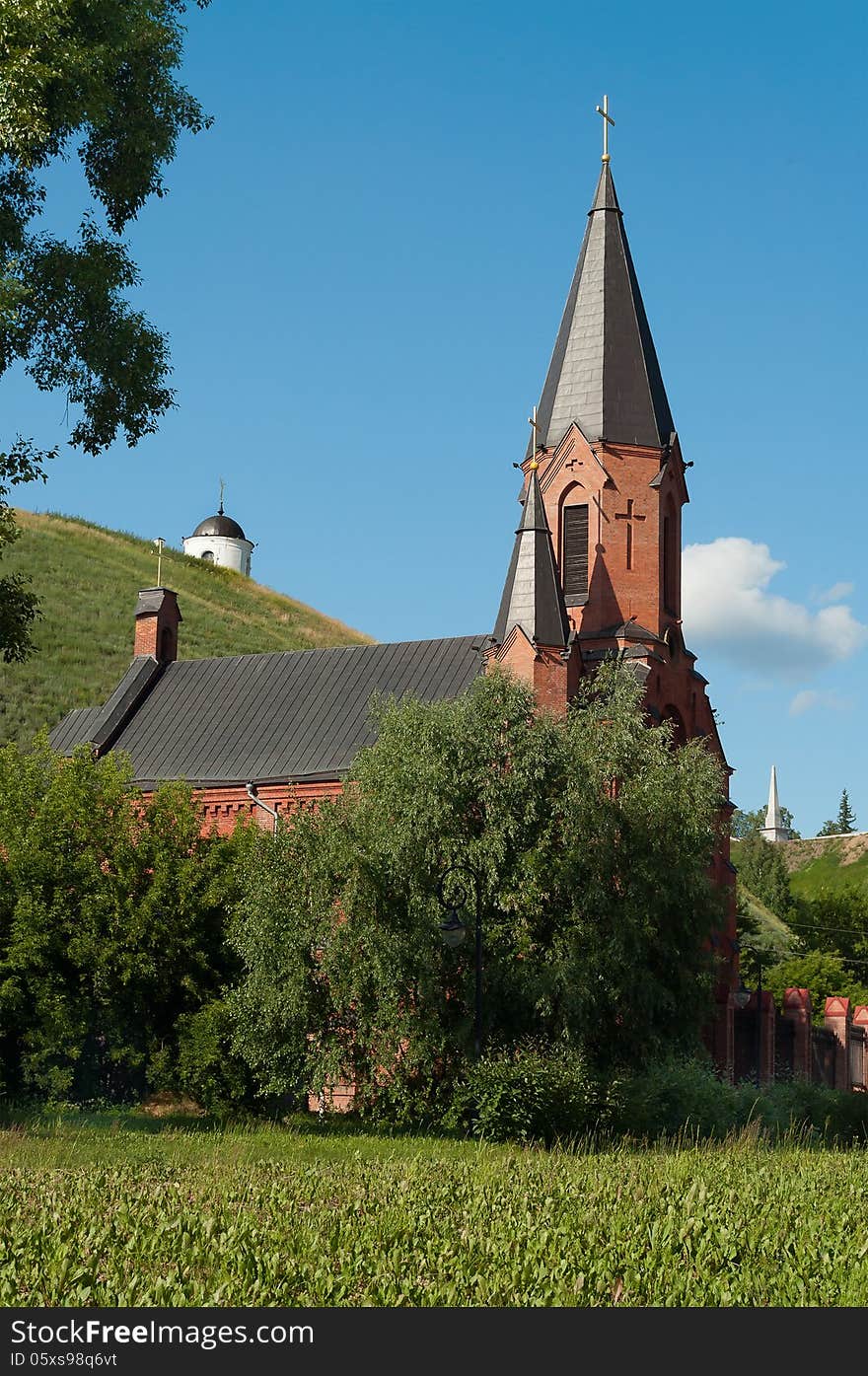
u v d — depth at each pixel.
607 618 44.22
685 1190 18.19
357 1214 15.23
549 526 45.38
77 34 25.88
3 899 34.53
